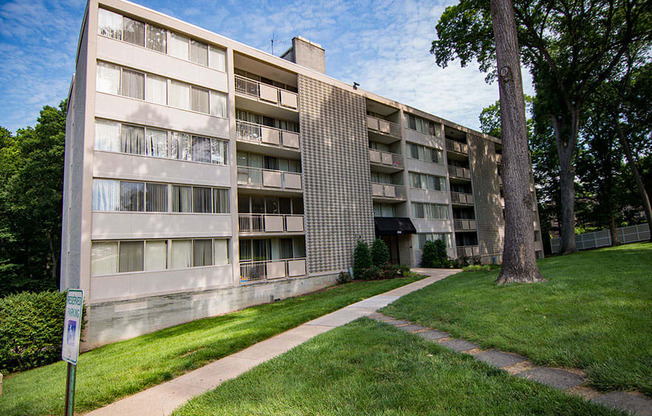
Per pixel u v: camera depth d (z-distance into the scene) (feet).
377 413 11.60
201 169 50.39
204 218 49.62
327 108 68.39
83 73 46.93
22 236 88.38
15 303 33.19
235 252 51.75
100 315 40.24
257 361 19.95
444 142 95.71
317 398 13.37
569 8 72.54
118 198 43.47
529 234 34.27
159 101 47.98
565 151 81.05
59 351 34.65
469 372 14.29
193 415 13.39
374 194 74.95
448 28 75.97
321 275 61.57
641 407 10.48
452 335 20.65
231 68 55.42
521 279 33.12
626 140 100.94
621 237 121.49
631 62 83.61
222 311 49.37
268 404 13.39
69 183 58.80
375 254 68.85
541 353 15.55
